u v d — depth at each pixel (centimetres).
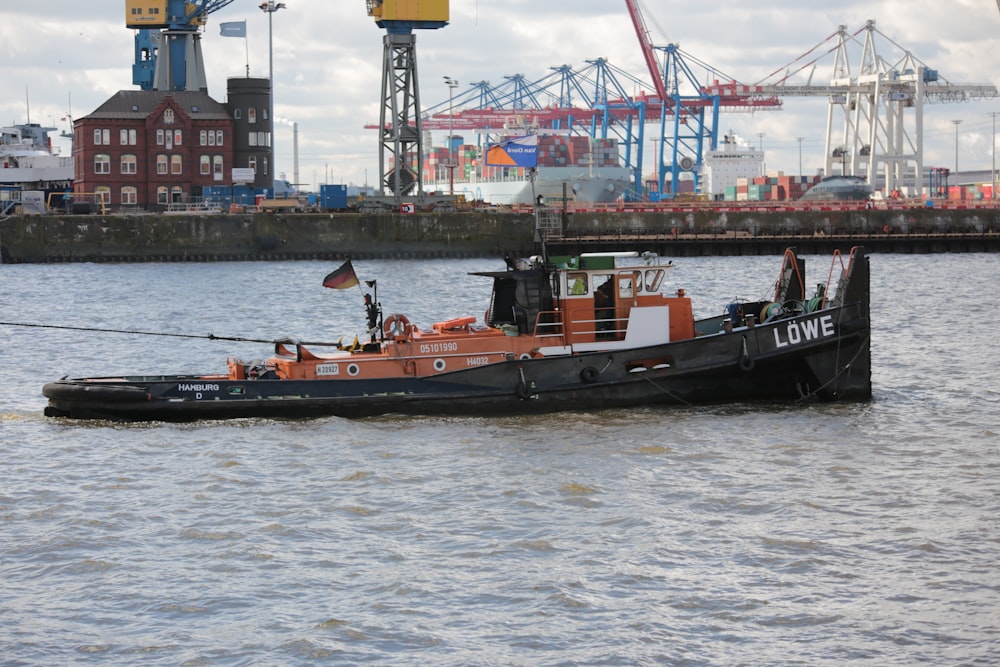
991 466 4309
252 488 4091
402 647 2823
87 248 19250
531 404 5169
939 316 9575
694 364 5266
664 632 2894
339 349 5481
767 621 2953
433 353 5219
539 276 5294
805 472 4231
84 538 3556
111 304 11806
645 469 4281
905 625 2922
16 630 2919
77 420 5144
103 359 7312
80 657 2784
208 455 4547
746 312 5728
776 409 5303
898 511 3750
